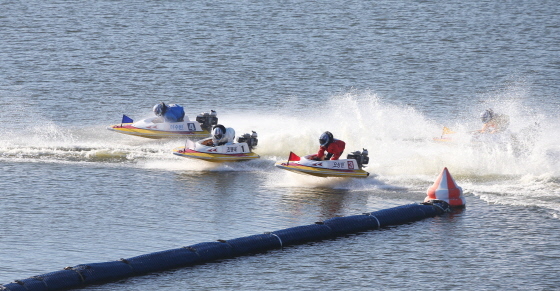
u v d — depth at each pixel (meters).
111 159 112.62
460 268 71.50
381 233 81.19
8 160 110.12
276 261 73.31
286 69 180.75
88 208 88.62
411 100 154.38
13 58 187.00
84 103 148.50
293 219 85.62
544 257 74.06
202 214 87.12
